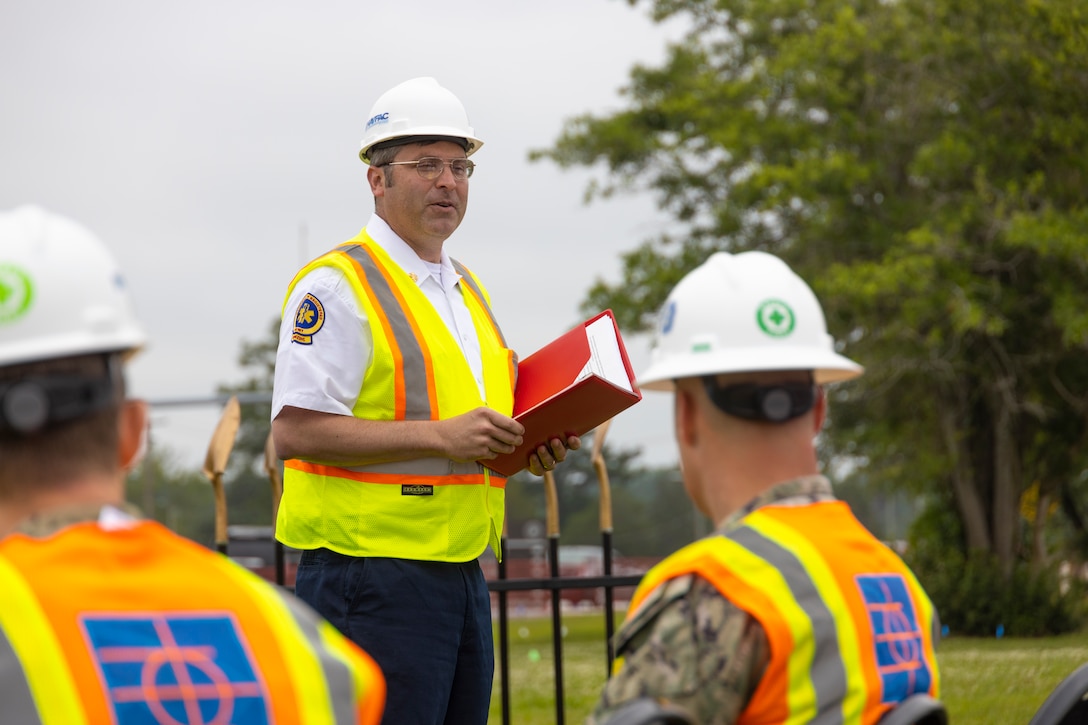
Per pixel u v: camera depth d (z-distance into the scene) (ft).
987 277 60.34
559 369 13.97
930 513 65.92
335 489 13.07
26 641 5.71
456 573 13.32
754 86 70.54
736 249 70.38
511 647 39.73
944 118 62.59
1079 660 22.88
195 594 6.16
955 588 42.96
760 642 7.18
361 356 13.05
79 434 6.15
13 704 5.62
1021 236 53.98
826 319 62.08
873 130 63.36
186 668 5.93
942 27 60.34
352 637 12.89
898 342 58.49
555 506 16.99
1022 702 19.25
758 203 68.28
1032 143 58.95
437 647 13.04
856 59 64.64
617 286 75.87
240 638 6.13
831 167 61.16
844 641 7.36
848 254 64.64
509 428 12.44
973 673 21.56
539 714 22.41
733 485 7.89
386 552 12.94
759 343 7.98
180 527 220.23
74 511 6.12
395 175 13.75
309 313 13.02
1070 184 59.16
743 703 7.21
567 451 13.47
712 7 79.66
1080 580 44.11
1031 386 59.72
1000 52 58.65
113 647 5.84
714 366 7.88
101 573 6.01
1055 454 62.03
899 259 58.08
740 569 7.31
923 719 7.54
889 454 67.51
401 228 13.85
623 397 12.86
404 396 13.14
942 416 60.95
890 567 8.00
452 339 13.64
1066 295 55.83
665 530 290.76
